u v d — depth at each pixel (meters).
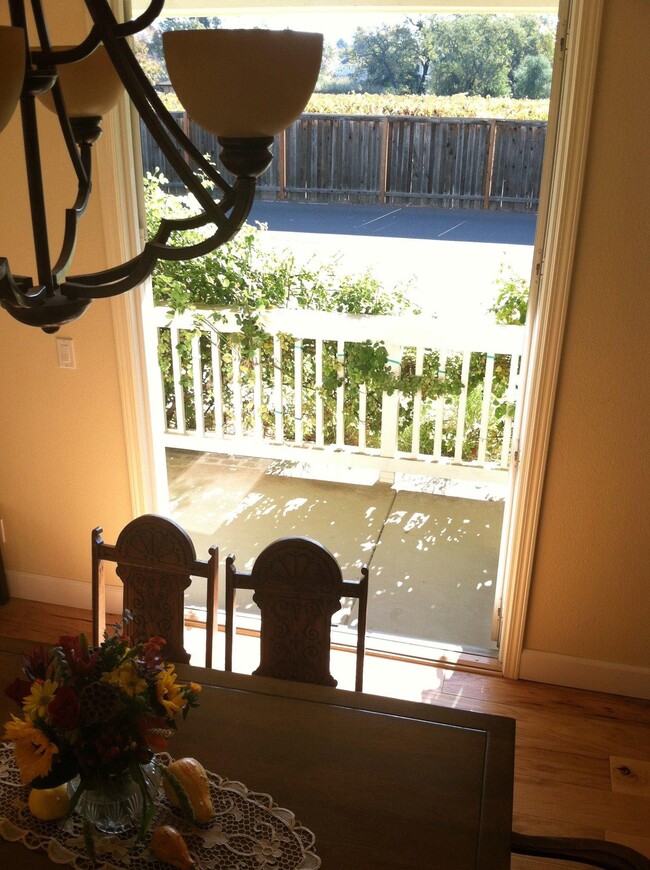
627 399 2.47
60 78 1.21
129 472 3.03
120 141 2.61
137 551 2.00
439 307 4.07
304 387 4.28
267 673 1.99
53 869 1.29
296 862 1.32
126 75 0.90
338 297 4.12
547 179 2.37
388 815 1.42
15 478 3.16
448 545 3.95
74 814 1.38
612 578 2.71
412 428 4.26
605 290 2.37
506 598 2.86
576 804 2.36
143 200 2.77
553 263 2.37
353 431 4.41
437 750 1.59
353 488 4.55
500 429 4.15
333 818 1.41
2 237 2.76
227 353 4.15
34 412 3.03
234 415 4.33
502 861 1.33
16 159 2.65
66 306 1.04
